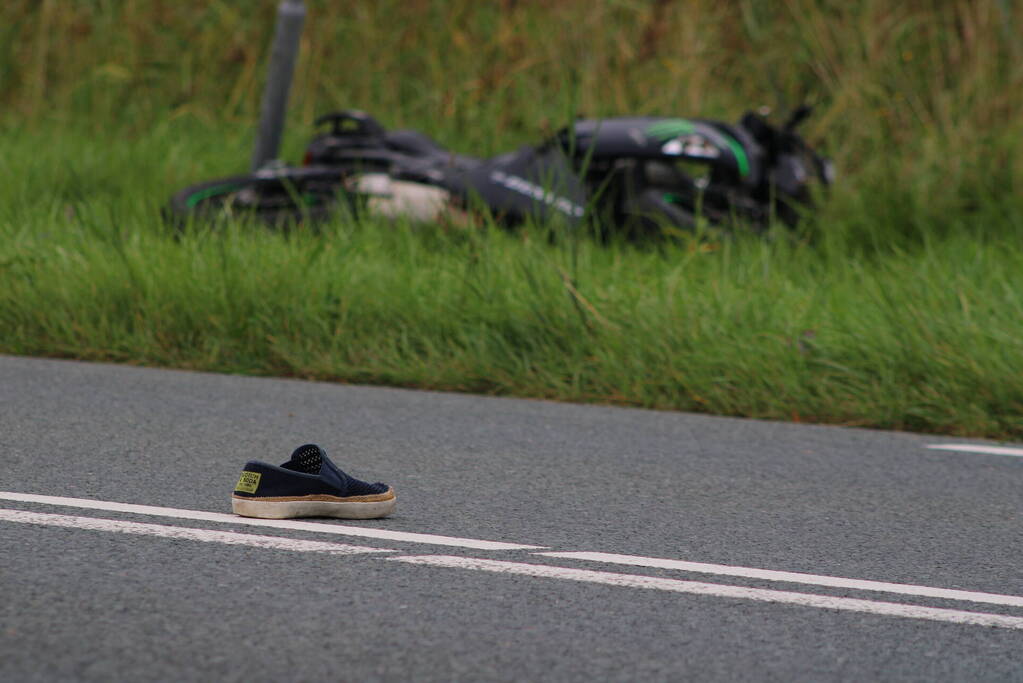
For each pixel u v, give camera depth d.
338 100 61.44
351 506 19.16
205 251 34.97
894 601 16.39
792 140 44.22
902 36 52.59
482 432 25.55
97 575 16.23
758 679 13.76
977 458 24.92
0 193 46.41
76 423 24.81
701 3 58.81
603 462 23.47
